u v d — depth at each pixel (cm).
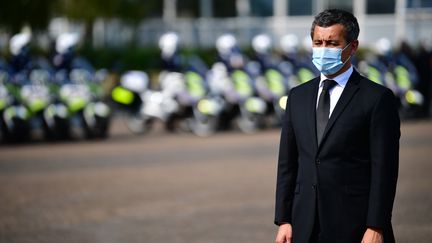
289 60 3072
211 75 2870
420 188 1627
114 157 2148
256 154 2211
